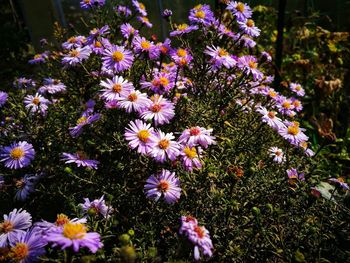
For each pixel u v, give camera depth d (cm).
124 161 32
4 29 97
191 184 30
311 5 97
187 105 36
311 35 73
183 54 39
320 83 59
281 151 38
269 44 75
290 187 34
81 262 21
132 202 30
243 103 42
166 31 78
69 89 45
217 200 29
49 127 36
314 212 35
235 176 30
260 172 34
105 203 28
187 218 23
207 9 43
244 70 37
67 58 37
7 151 31
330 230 34
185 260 25
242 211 31
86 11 73
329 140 39
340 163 53
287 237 32
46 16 73
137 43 36
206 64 41
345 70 69
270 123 35
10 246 23
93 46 38
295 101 48
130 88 31
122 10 47
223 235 30
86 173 31
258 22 76
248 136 39
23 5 71
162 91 35
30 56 96
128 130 29
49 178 34
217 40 41
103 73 39
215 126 37
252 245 29
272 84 60
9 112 38
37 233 22
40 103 38
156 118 29
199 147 32
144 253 25
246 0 81
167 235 30
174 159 27
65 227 20
